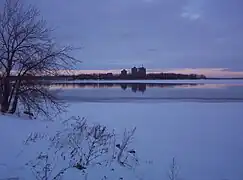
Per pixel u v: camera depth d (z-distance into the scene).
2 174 6.38
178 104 26.75
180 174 8.28
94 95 38.19
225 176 8.32
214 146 11.30
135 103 27.50
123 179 7.46
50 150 7.95
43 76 13.72
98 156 8.44
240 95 39.41
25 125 9.91
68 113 18.56
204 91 49.84
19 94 13.45
